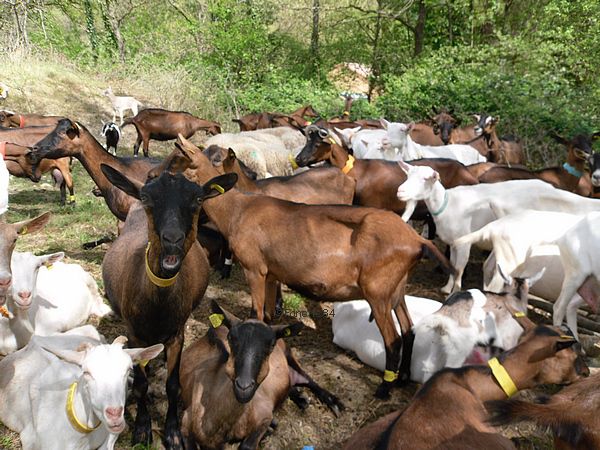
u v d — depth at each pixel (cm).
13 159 362
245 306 264
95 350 140
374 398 202
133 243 184
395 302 201
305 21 1109
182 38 997
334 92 877
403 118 690
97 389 135
